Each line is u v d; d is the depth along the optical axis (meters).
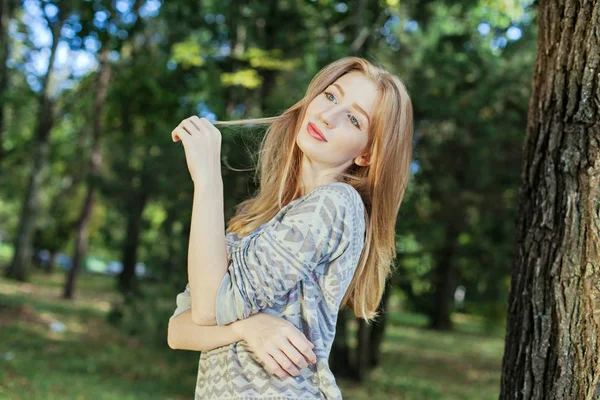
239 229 1.95
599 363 1.98
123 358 10.61
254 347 1.56
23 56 19.06
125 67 15.58
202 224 1.61
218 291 1.56
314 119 1.82
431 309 24.12
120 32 11.12
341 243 1.60
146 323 9.81
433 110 9.83
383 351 16.27
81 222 18.98
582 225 2.07
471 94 9.88
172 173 10.01
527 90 10.09
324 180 1.85
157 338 9.70
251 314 1.58
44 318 13.57
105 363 10.02
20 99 15.90
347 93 1.81
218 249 1.59
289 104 5.42
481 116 10.41
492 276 14.41
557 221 2.14
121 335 12.59
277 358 1.53
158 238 22.08
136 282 12.78
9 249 47.06
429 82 10.09
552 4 2.26
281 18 10.86
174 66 12.47
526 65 9.96
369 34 10.17
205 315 1.56
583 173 2.09
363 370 11.41
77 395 7.32
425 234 11.20
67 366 9.30
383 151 1.79
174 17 12.16
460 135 10.42
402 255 12.32
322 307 1.64
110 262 45.56
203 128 1.73
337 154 1.79
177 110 12.34
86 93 20.06
